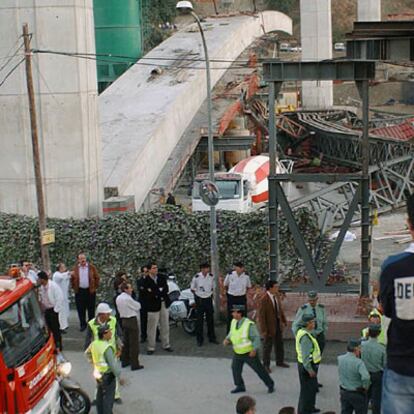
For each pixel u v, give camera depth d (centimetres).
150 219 2073
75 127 2466
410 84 9231
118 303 1548
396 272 356
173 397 1413
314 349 1251
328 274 1792
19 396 1045
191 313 1772
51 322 1645
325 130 5475
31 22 2422
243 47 6456
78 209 2489
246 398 927
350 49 1339
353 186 3438
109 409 1251
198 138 4394
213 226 1848
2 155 2491
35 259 2162
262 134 5641
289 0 12500
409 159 3850
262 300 1498
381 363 1170
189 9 1973
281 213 1966
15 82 2445
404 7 12631
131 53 5753
